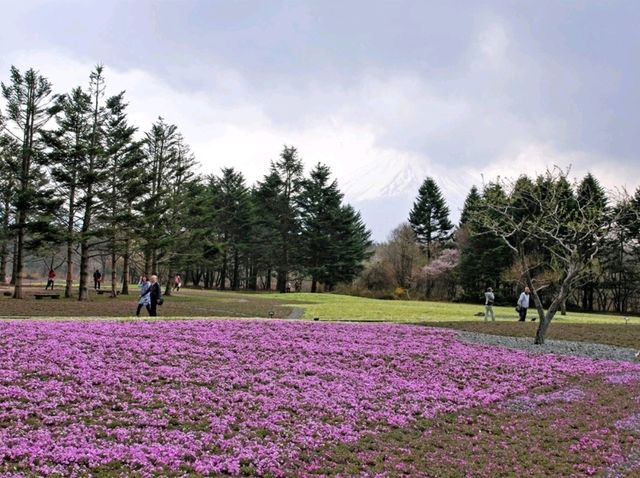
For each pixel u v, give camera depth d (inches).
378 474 461.4
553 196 1537.9
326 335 1072.2
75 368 687.1
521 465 498.0
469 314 1956.2
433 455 516.4
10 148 2143.2
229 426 552.7
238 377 719.7
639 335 1362.0
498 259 3250.5
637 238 2999.5
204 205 2866.6
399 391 733.9
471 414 659.4
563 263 2284.7
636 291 3157.0
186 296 2662.4
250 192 4264.3
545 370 898.7
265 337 996.6
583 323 1676.9
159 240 2338.8
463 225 4010.8
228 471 446.9
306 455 494.6
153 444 484.7
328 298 2913.4
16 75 1908.2
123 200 2193.7
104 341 842.2
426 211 4463.6
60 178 1930.4
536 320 1704.0
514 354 1016.9
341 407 644.7
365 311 1894.7
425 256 4160.9
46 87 1940.2
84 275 2020.2
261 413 597.3
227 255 4050.2
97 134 2066.9
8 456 433.1
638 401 724.7
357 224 4845.0
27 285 3065.9
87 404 572.7
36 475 404.2
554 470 488.1
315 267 3914.9
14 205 1883.6
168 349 831.1
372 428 588.1
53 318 1157.7
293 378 742.5
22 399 568.1
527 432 596.7
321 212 3993.6
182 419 556.7
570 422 634.2
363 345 997.8
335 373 789.2
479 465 495.5
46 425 510.6
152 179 2237.9
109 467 432.8
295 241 4148.6
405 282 3907.5
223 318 1293.1
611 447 550.3
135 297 2305.6
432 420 629.6
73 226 1998.0
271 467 460.1
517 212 2610.7
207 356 815.1
